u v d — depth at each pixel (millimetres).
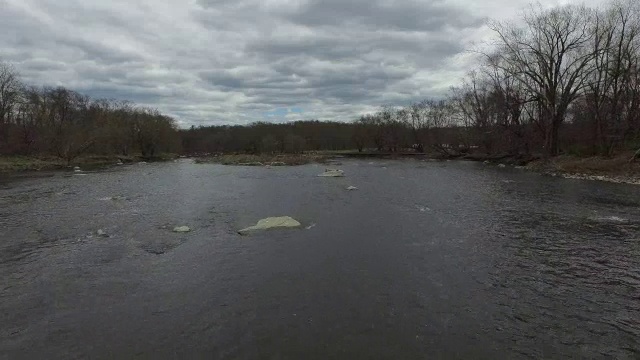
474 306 11023
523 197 28500
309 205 25969
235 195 30703
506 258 15062
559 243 16953
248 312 10680
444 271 13703
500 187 33969
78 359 8523
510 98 57531
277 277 13172
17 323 10125
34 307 11031
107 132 79000
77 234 18688
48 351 8844
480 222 20828
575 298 11531
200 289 12227
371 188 34375
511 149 63281
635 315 10492
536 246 16547
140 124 87438
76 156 68562
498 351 8781
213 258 15172
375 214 22984
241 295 11766
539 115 55688
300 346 8969
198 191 33094
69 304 11211
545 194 29750
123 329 9805
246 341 9195
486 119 71062
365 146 113812
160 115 96938
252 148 99750
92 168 58906
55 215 22906
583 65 47406
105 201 27797
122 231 19297
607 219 21219
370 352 8727
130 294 11875
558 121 51406
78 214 23234
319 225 20297
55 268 14086
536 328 9812
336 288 12234
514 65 53438
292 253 15703
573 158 47219
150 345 9055
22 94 78375
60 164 61031
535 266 14195
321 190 33250
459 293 11883
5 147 62500
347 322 10102
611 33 46250
